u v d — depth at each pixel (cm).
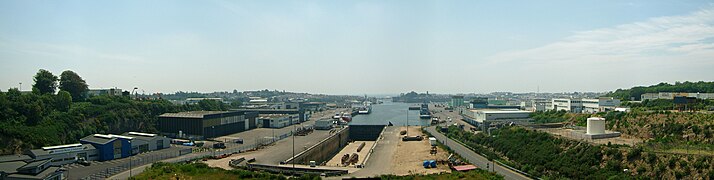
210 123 14112
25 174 6644
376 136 17938
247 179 6650
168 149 11219
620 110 13250
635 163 7175
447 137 14050
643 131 9656
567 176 7744
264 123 17800
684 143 8150
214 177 6719
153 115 15200
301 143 12469
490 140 11738
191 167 7306
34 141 9881
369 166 8800
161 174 6831
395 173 7956
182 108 18162
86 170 8162
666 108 12119
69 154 8912
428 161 8688
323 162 11925
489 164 8800
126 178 7369
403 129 17275
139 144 10525
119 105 14238
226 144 12356
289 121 19238
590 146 8256
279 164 9025
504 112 17212
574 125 12519
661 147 7700
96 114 12975
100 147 9419
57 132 10931
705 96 16238
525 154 9462
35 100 11862
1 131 9431
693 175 6353
